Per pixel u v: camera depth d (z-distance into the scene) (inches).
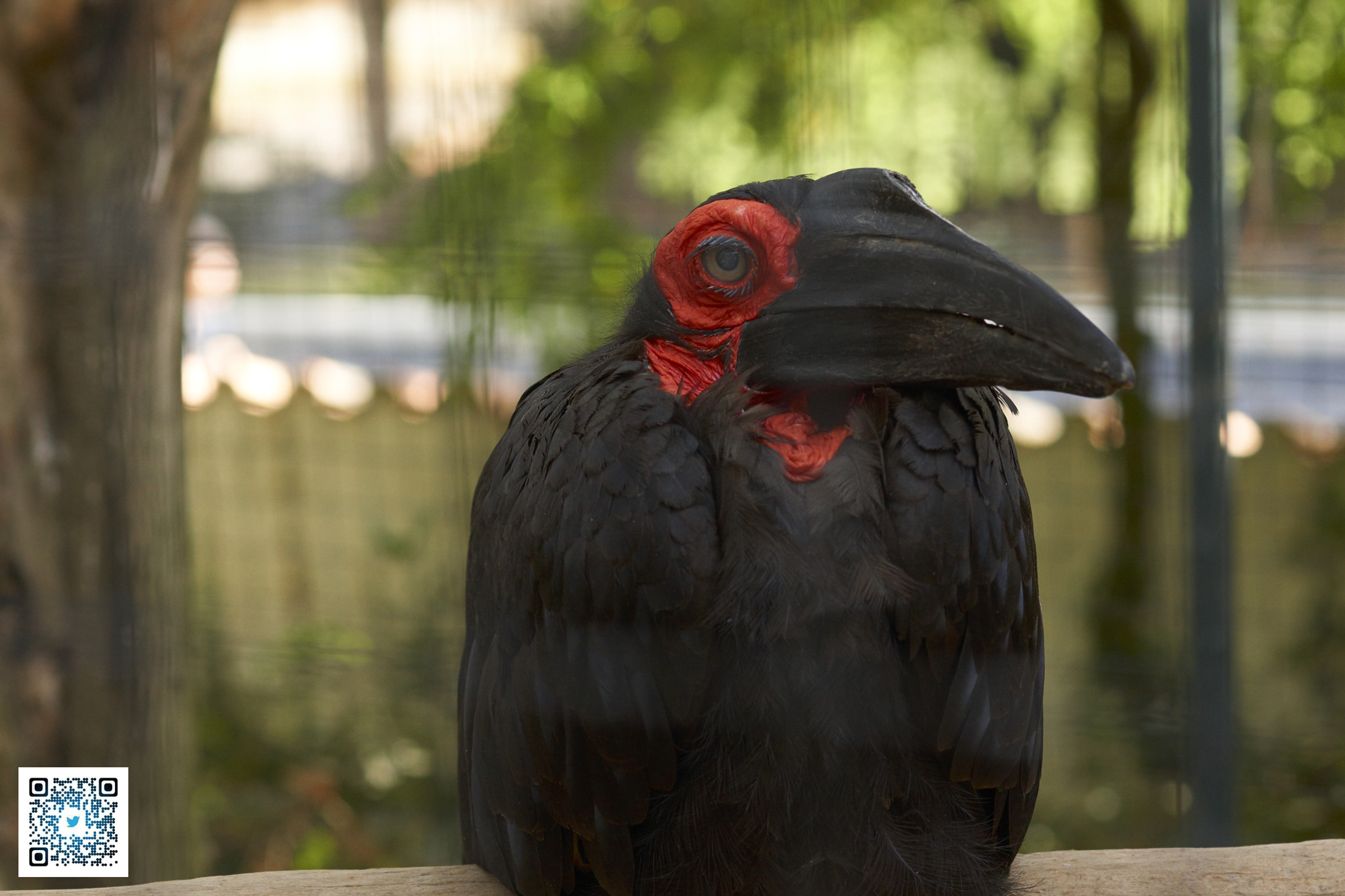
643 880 145.9
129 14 304.7
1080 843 380.2
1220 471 167.2
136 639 323.9
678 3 537.3
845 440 143.9
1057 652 435.8
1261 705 429.1
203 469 505.0
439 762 405.1
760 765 138.8
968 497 140.6
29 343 311.4
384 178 482.3
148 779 327.6
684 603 137.3
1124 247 403.2
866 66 517.0
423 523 467.5
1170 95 170.1
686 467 140.0
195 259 449.7
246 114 506.6
